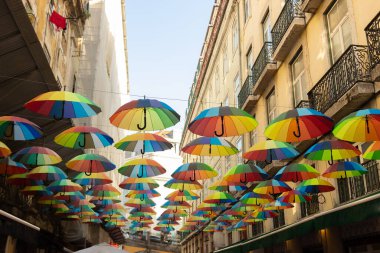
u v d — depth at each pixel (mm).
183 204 16391
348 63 9289
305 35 12641
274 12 15812
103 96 26484
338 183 10266
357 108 9289
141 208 17547
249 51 19906
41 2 11172
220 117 6570
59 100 6113
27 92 10328
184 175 10469
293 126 6609
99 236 27766
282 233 10242
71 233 19906
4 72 9398
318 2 11656
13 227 9305
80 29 17859
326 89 10453
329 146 7574
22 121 6852
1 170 9375
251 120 6527
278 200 11047
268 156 8242
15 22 7852
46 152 9133
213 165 28734
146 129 6840
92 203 17109
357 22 9609
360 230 9266
